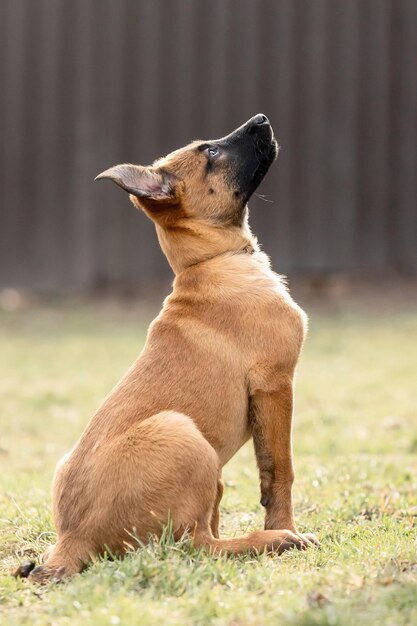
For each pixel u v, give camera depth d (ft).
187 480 18.22
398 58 67.10
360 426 36.29
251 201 67.36
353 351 51.62
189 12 66.95
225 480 27.48
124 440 18.51
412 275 68.44
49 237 68.74
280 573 17.31
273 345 20.25
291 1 66.59
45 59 67.82
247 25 66.74
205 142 22.76
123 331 58.95
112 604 15.65
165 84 67.41
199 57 67.10
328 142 67.46
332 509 23.36
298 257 67.82
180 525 18.21
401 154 67.82
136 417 19.01
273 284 21.04
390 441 33.30
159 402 19.29
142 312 64.75
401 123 67.51
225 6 66.69
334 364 48.52
